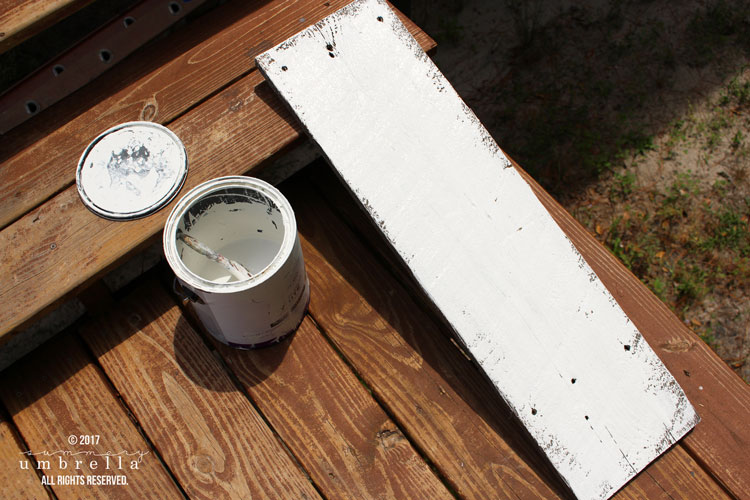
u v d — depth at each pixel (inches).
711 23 118.7
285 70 54.6
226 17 61.1
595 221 103.7
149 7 62.7
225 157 54.4
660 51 116.1
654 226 102.8
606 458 49.1
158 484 49.3
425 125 54.2
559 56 116.2
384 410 52.1
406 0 87.7
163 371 52.6
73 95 57.7
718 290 98.5
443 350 54.1
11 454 49.5
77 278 49.6
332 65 55.1
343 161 52.4
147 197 52.2
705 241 101.3
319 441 50.8
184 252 48.3
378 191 52.0
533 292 51.4
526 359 49.9
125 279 57.6
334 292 56.4
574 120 110.3
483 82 114.8
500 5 121.8
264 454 50.1
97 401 51.5
